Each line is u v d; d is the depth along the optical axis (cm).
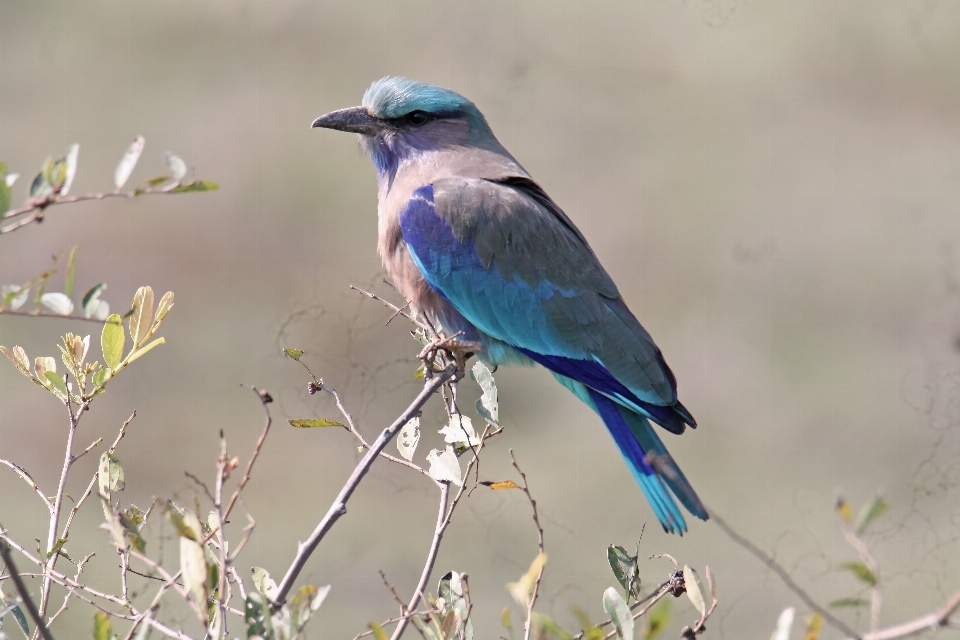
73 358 560
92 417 1406
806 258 1731
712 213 1802
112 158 1852
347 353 1210
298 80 1959
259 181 1791
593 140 1911
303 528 1227
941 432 1375
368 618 1121
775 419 1445
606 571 1142
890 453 1357
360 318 1215
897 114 1948
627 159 1883
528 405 1416
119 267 1652
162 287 1634
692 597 511
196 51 2005
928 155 1888
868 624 1043
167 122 1911
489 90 1959
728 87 1952
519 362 870
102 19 1995
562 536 1181
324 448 1292
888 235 1739
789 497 1267
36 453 1365
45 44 1984
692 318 1652
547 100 1948
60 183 468
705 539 1177
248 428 1373
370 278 1312
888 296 1639
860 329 1603
